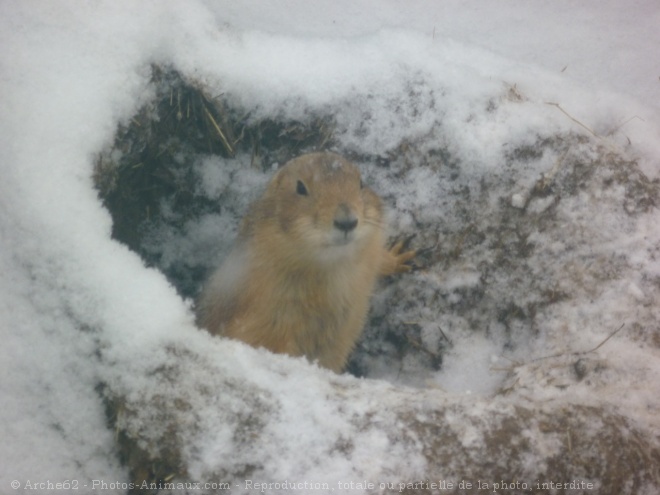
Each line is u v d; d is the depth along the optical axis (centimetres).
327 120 616
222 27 622
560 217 578
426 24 683
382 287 643
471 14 697
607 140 607
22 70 509
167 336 438
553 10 711
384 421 414
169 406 415
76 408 429
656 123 636
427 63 623
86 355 434
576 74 661
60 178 473
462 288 609
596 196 575
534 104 617
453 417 420
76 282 444
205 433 405
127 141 554
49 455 422
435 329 617
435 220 618
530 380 502
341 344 605
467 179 605
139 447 413
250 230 567
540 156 594
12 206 457
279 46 620
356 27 670
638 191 573
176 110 602
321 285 558
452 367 595
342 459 398
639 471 417
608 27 699
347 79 613
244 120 617
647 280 538
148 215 638
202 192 649
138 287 451
